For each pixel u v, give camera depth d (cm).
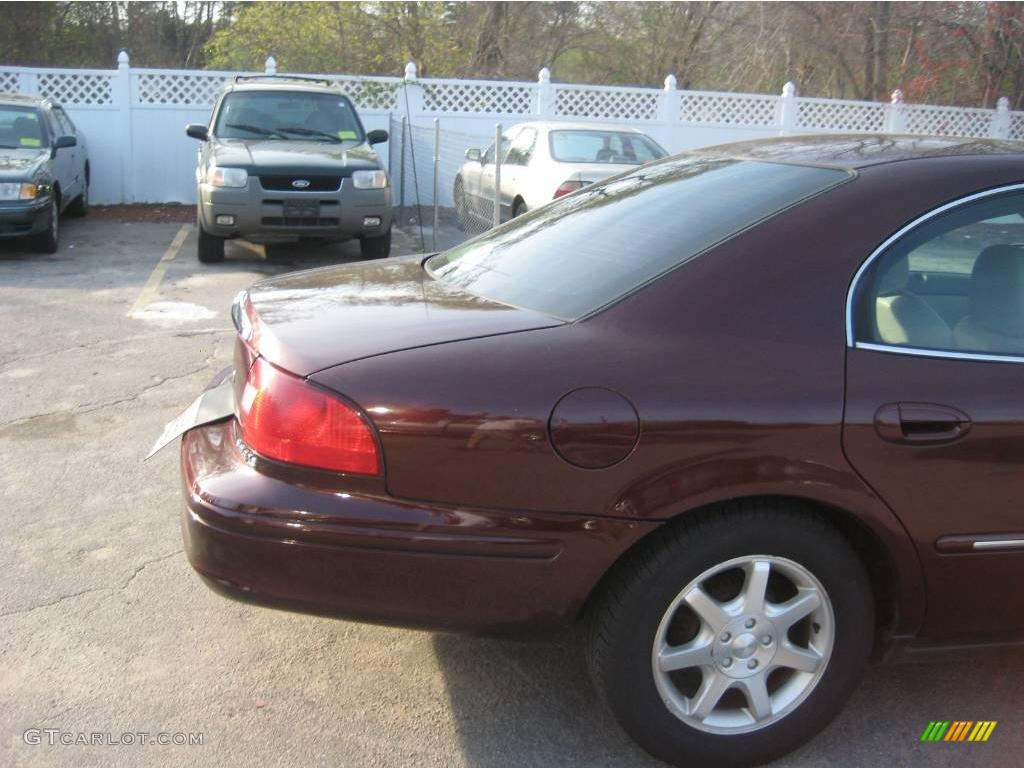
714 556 254
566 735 288
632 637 255
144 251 1120
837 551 262
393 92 1552
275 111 1123
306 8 1917
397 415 243
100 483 457
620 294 265
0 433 516
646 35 2503
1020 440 263
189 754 276
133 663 319
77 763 270
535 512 245
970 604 276
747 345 253
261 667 319
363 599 250
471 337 258
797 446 248
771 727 271
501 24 2397
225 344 704
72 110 1456
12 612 346
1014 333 278
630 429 242
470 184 1285
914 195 274
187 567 382
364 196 1016
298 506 246
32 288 883
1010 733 295
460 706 301
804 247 264
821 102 1708
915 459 256
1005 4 1958
